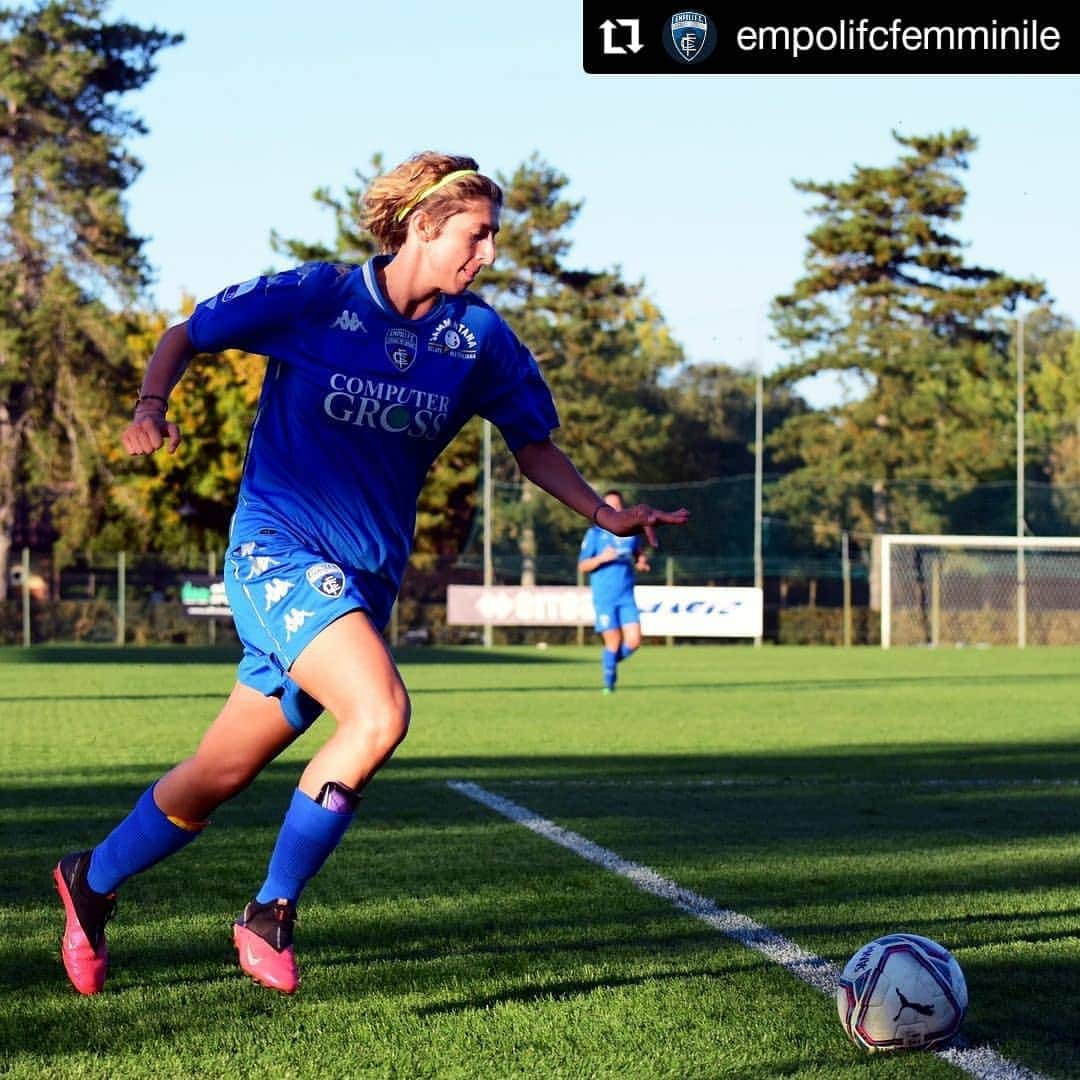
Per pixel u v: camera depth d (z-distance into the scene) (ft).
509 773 70.38
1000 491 306.76
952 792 64.44
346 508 27.40
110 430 298.97
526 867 43.83
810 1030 26.78
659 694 132.87
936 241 335.88
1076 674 174.09
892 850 47.60
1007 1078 24.14
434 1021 27.37
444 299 28.27
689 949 33.12
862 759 78.48
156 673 163.63
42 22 291.58
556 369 318.65
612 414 325.01
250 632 26.61
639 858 45.62
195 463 354.13
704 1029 26.81
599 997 29.01
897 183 331.98
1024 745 87.20
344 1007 28.35
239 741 27.09
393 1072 24.41
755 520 276.82
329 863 44.45
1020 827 53.47
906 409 330.95
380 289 27.40
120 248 298.97
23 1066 24.67
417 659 205.87
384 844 48.26
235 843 47.67
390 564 28.07
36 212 288.92
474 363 28.53
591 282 328.08
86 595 285.23
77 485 294.25
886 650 257.96
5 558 291.58
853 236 327.47
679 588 264.52
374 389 27.32
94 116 305.94
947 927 35.55
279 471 27.45
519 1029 26.84
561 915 36.76
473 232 26.84
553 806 58.39
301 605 25.82
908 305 334.24
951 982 25.72
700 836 50.44
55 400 291.58
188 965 31.55
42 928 35.12
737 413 354.13
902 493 316.19
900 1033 25.32
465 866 43.98
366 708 25.11
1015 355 341.62
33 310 289.12
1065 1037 26.55
